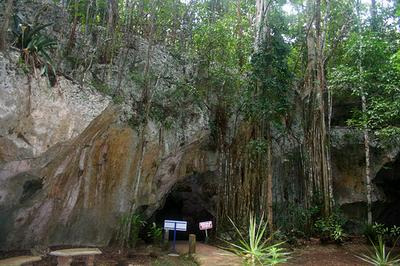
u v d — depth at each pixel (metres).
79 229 6.54
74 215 6.41
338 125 11.39
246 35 10.06
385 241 8.91
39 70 5.17
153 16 7.41
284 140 9.77
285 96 8.51
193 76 8.66
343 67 9.46
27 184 5.45
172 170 8.21
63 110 5.36
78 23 7.32
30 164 5.25
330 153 10.27
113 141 6.71
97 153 6.51
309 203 9.05
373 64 9.55
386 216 11.30
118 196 7.00
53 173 5.74
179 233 9.88
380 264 5.14
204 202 9.43
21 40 5.26
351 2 10.71
